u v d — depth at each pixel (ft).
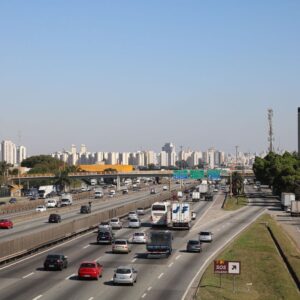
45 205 533.55
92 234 307.99
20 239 223.71
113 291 158.71
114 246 237.66
